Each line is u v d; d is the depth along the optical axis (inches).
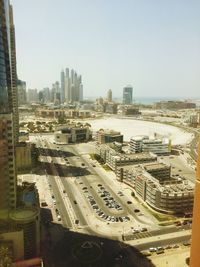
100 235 7185.0
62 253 6417.3
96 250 6505.9
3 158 6786.4
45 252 6451.8
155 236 7130.9
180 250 6515.8
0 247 5521.7
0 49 6766.7
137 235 7180.1
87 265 5994.1
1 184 6781.5
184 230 7440.9
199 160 3631.9
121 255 6323.8
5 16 7003.0
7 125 6806.1
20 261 5767.7
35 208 6579.7
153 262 6087.6
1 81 6840.6
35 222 6131.9
